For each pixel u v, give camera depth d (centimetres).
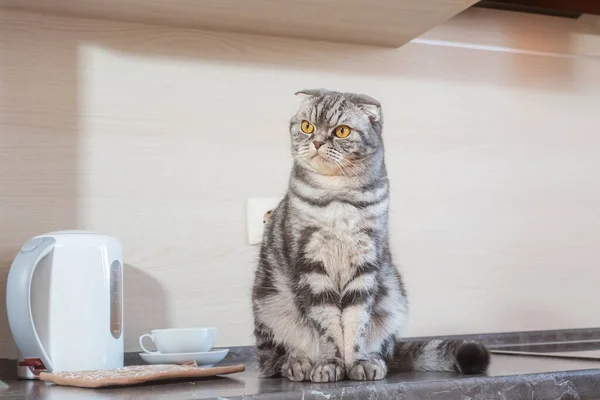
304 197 116
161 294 155
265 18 155
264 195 163
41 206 148
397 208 174
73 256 126
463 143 181
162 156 157
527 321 184
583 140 194
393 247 173
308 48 170
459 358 115
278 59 167
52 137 149
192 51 161
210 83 161
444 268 177
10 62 148
